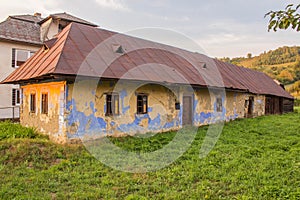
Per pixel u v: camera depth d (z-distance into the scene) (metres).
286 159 6.48
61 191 4.53
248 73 22.08
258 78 22.95
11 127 9.66
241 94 16.44
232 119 15.17
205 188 4.66
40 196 4.28
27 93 10.68
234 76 17.70
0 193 4.32
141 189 4.62
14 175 5.25
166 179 5.14
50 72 7.33
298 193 4.34
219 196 4.35
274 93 21.39
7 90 17.08
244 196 4.27
